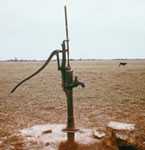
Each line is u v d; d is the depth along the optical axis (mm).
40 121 4008
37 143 2980
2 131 3455
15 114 4520
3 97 6105
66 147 2840
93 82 8438
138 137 3230
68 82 2807
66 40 2836
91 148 2861
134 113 4543
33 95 6320
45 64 2986
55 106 5195
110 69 14281
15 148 2863
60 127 3574
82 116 4367
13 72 12672
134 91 6676
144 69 13438
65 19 2828
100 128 3535
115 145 3025
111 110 4801
